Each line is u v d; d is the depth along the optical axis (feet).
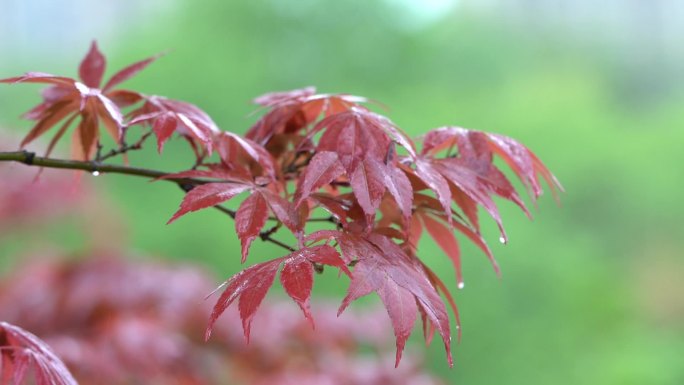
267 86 45.21
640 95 80.94
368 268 4.85
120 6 78.28
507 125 44.65
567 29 76.33
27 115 6.35
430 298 4.85
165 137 5.58
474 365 35.37
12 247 22.09
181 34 44.45
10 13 81.10
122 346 10.56
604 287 38.63
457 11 56.29
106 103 5.63
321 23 47.62
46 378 5.98
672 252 43.50
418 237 6.43
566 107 46.47
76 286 11.35
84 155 6.66
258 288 4.77
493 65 54.08
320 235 5.11
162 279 11.93
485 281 36.06
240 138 6.11
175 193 36.60
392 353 14.24
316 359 12.50
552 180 6.34
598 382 36.27
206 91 42.63
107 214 19.99
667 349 38.63
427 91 47.96
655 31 86.33
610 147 44.73
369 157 5.42
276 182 6.05
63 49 77.46
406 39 49.06
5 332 6.27
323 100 6.61
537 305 36.76
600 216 43.98
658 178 44.47
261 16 46.24
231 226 35.68
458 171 5.79
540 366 36.09
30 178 18.30
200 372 11.57
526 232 37.68
